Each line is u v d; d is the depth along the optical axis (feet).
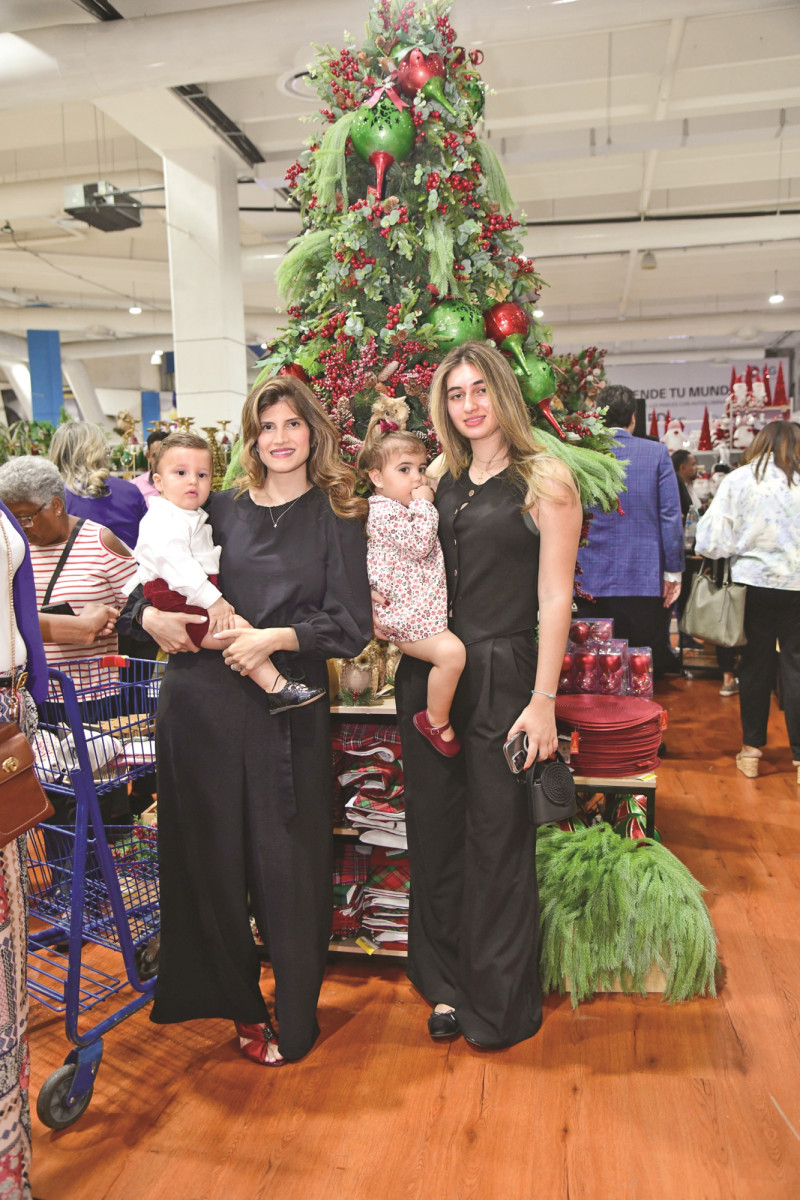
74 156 32.37
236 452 9.39
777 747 15.25
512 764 6.85
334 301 8.91
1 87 18.60
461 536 7.05
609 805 9.77
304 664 7.12
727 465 27.71
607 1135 6.37
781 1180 5.90
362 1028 7.80
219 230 26.53
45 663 5.83
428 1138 6.42
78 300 54.13
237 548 7.14
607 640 9.84
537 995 7.61
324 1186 6.02
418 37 8.52
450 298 8.55
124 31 17.89
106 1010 8.23
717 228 35.63
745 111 26.61
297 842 7.06
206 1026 8.04
